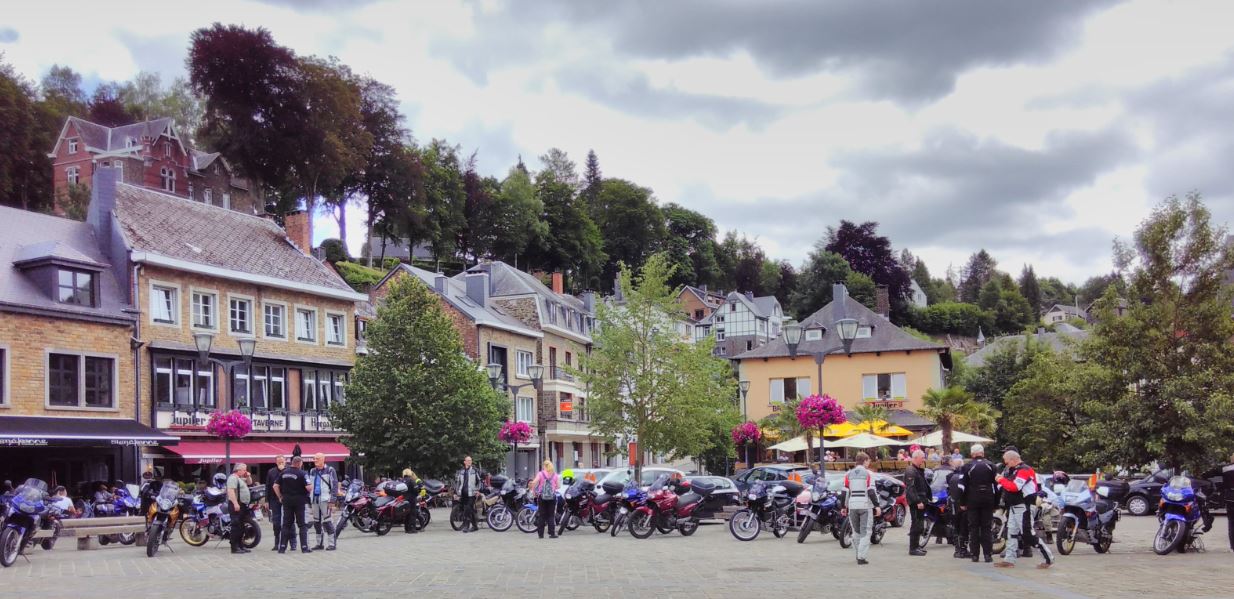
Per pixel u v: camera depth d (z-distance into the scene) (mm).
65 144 76625
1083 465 33031
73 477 32750
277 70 70250
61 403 32219
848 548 20453
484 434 37469
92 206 37281
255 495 23703
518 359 59906
